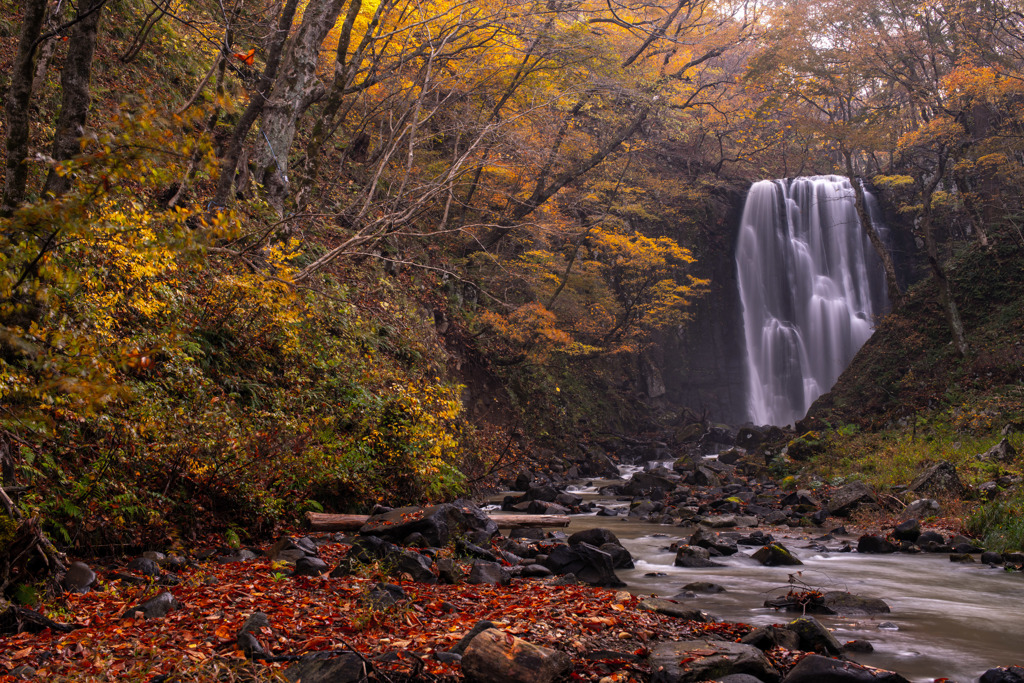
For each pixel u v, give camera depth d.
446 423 15.69
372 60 17.38
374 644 4.61
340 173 17.83
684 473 21.64
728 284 38.72
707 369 37.34
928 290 25.78
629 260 26.16
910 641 5.87
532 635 4.96
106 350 4.87
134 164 4.33
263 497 8.53
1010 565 9.13
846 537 12.00
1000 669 4.69
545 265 22.73
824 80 27.00
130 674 3.74
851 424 22.73
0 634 4.40
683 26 24.30
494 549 8.77
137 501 6.90
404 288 17.98
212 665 3.94
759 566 9.44
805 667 4.31
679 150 42.03
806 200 38.66
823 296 37.19
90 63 6.67
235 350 10.55
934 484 13.77
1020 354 21.16
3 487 5.05
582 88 20.56
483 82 19.62
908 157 35.34
